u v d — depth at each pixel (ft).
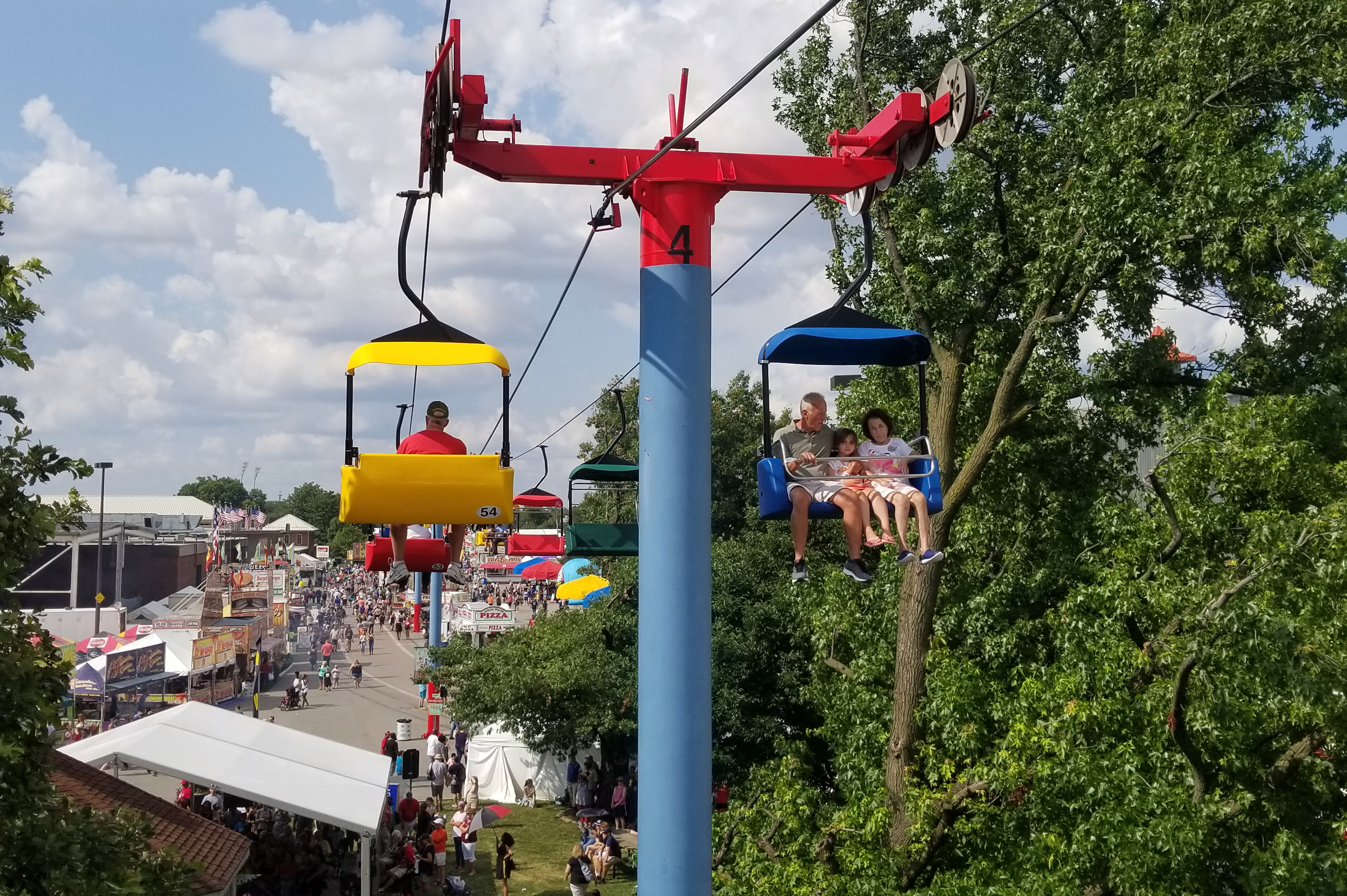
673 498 25.22
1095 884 41.78
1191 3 50.80
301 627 254.47
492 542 152.46
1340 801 39.73
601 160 26.09
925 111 25.95
